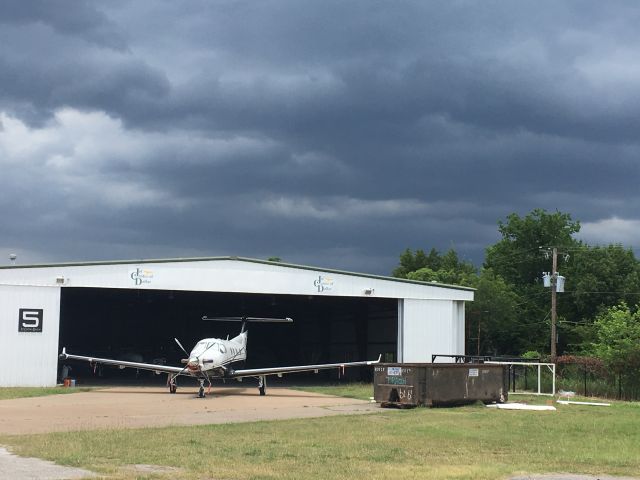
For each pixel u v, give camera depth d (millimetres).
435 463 13023
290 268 40000
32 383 34938
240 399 29688
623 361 36719
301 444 15336
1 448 13977
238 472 11578
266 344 65188
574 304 72062
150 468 11930
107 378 48469
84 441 15203
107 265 36719
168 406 25875
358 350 51312
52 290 35594
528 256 77625
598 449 15336
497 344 73312
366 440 16203
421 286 41812
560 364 40594
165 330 62719
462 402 26188
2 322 34750
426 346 41438
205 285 38438
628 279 70000
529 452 14758
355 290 40781
